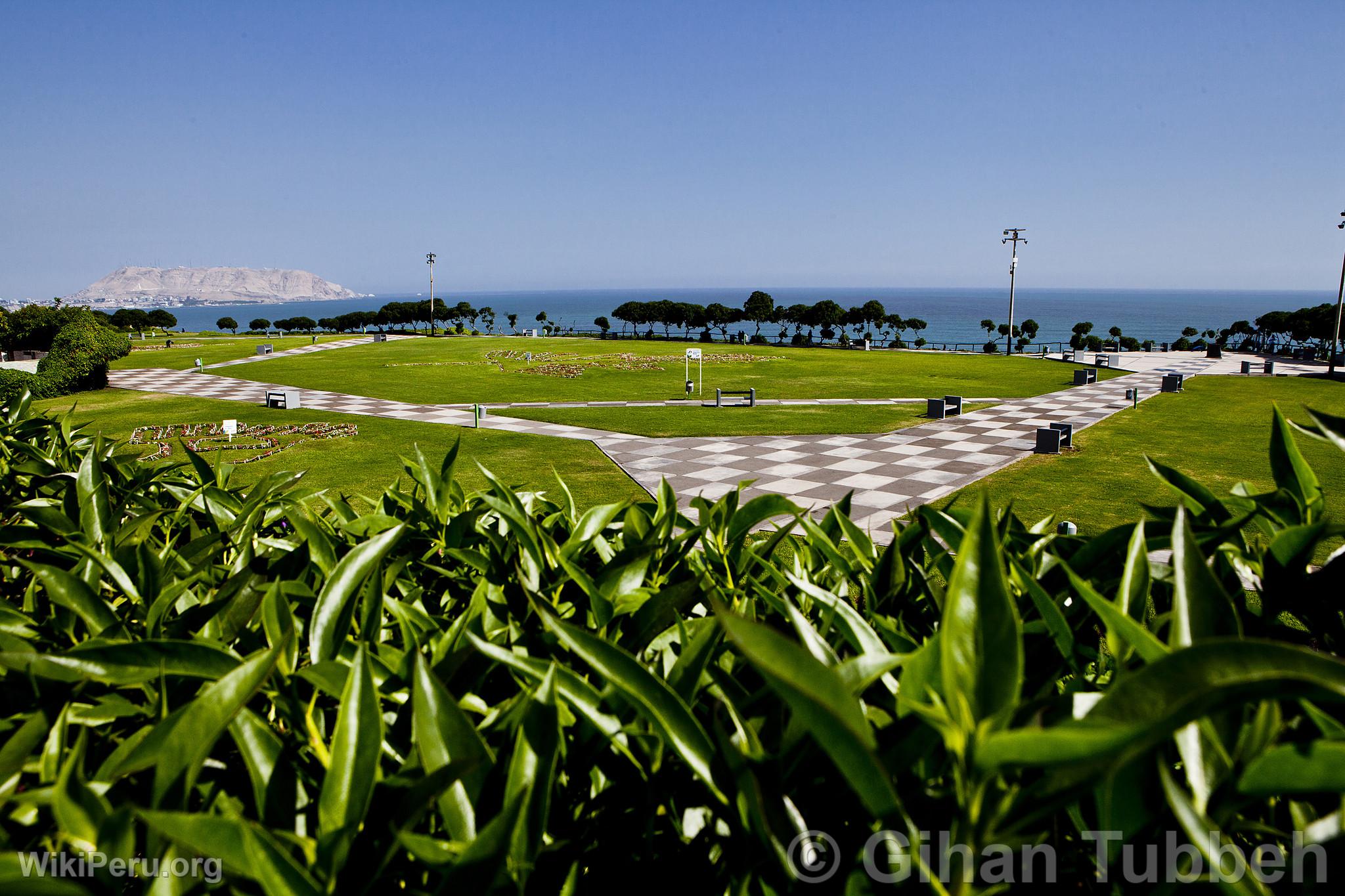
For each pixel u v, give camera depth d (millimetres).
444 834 1184
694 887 1178
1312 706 968
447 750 1092
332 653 1548
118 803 1146
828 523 2453
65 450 3996
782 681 799
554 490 12312
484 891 857
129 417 21328
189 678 1475
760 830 967
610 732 1174
